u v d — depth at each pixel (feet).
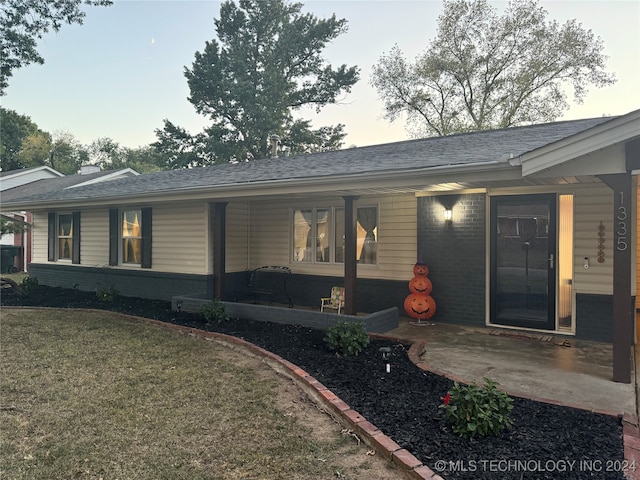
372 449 10.48
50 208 41.39
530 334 22.74
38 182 77.20
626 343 15.30
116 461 9.98
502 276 24.27
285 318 24.59
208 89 89.81
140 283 36.63
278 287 33.60
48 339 21.63
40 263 45.32
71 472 9.50
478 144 24.02
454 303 25.66
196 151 94.27
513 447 10.22
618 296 15.38
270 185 23.44
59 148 146.20
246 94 88.33
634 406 13.14
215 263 30.96
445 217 25.81
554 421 11.73
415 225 27.25
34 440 11.01
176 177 37.06
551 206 22.67
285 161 34.86
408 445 10.28
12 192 67.15
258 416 12.44
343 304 28.86
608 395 14.10
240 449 10.51
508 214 24.03
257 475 9.35
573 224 21.97
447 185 21.04
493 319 24.52
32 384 15.10
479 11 81.97
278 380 15.56
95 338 21.89
